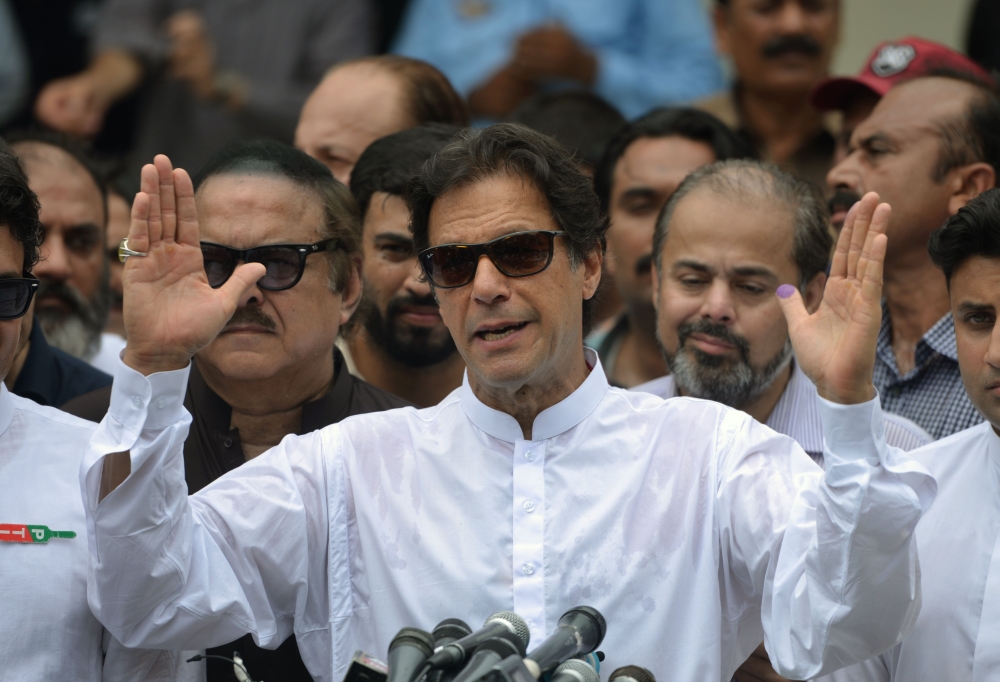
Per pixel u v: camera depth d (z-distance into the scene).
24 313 5.35
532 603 5.16
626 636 5.15
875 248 4.59
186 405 6.59
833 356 4.60
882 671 5.62
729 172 7.18
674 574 5.20
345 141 8.94
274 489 5.39
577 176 5.41
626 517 5.27
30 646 5.15
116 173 10.80
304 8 12.95
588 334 5.80
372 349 7.85
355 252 6.69
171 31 12.96
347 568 5.46
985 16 12.55
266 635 5.31
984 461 5.59
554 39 12.53
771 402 7.19
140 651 5.41
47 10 13.29
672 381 7.56
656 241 7.41
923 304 7.95
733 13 11.47
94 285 9.05
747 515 5.11
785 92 11.25
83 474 4.74
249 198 6.26
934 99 8.11
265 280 6.21
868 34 13.48
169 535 4.88
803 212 7.07
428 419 5.66
